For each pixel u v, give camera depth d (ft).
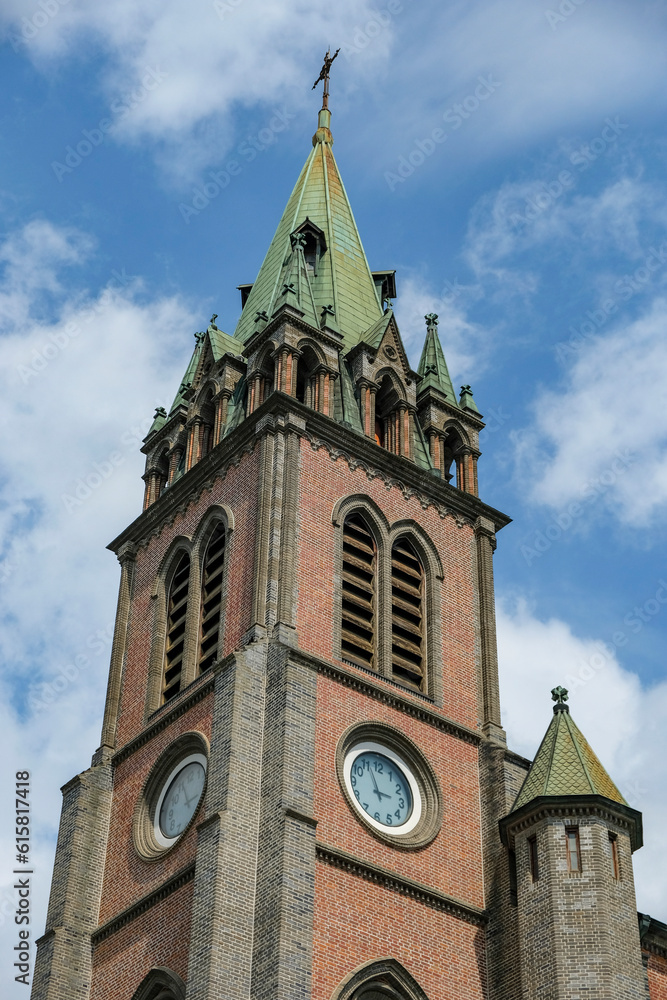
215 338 243.81
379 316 255.70
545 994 174.09
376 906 181.57
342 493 215.51
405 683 206.18
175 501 229.66
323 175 277.03
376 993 177.06
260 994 164.55
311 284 253.24
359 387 233.35
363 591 211.41
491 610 223.51
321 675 194.90
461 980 183.93
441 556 223.30
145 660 219.20
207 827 176.76
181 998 173.68
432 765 200.03
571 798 184.24
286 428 213.87
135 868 195.21
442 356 252.21
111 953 190.80
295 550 204.23
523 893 183.21
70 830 204.54
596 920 175.63
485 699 213.46
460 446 241.96
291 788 179.93
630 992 172.55
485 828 199.52
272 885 171.42
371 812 190.70
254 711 187.62
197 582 215.92
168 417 252.62
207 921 169.07
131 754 209.36
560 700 199.62
